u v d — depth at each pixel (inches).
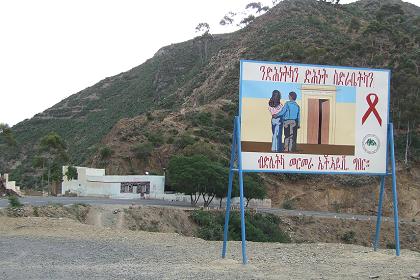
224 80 4451.3
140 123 3730.3
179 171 2322.8
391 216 2878.9
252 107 567.5
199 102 4456.2
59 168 3046.3
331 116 586.9
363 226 2271.2
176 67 6038.4
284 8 5516.7
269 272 459.2
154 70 6328.7
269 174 3105.3
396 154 3179.1
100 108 6087.6
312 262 524.1
